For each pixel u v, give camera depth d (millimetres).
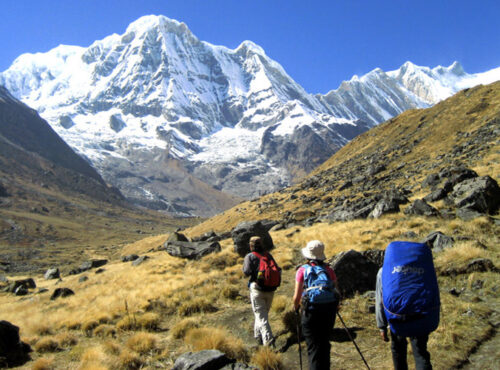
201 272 18250
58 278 46094
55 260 127125
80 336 10961
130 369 7773
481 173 28250
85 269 45875
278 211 66250
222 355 6801
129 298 14609
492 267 10477
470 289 9664
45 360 8281
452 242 13188
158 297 13852
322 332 5750
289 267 16047
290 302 10500
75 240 194750
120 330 10719
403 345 5414
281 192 90312
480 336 7090
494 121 58469
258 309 8281
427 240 14094
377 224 19703
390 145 84062
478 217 16734
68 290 23031
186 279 16234
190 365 6539
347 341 7922
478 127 60938
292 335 8406
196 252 22547
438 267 11117
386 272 5316
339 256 11125
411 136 81438
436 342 7039
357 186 60719
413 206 20266
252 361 7410
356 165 81312
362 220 22688
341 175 76875
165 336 9828
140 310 12531
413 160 62281
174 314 11805
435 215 18859
